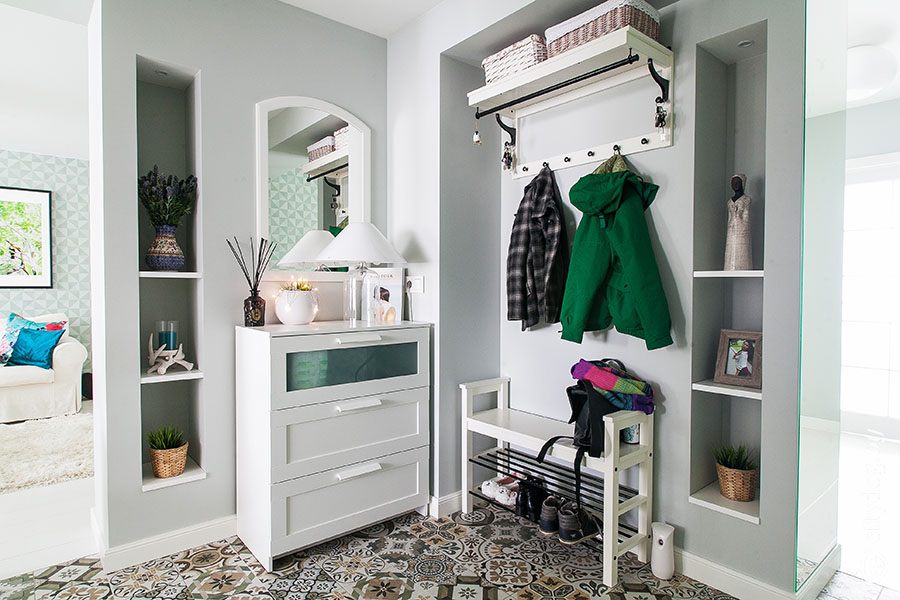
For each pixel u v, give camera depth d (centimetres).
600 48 188
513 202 275
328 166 267
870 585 188
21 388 420
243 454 227
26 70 326
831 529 193
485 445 280
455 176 260
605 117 229
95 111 221
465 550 221
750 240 195
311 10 257
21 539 230
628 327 205
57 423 412
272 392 202
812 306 166
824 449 181
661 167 208
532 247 246
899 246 193
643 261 198
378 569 206
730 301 213
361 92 277
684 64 198
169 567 207
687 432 201
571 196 211
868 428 197
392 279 272
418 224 267
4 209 505
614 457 191
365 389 229
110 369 204
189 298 250
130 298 209
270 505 203
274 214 251
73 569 205
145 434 244
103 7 200
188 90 244
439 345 256
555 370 255
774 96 176
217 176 231
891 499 201
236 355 235
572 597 187
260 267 245
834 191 175
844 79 177
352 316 262
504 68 229
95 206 225
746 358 194
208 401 230
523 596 187
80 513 257
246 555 217
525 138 266
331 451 220
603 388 206
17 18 259
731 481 195
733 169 211
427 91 260
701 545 198
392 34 283
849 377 199
